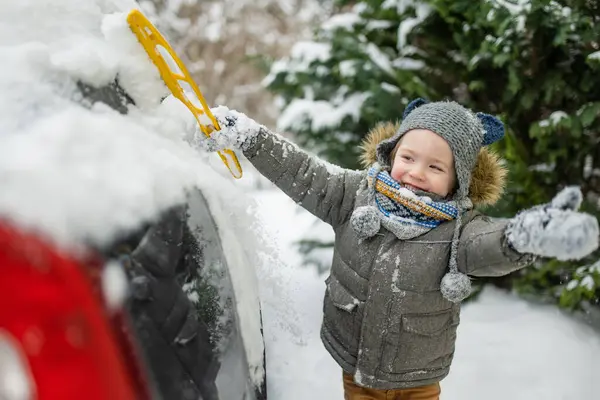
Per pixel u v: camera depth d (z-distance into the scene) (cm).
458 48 285
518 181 256
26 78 95
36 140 83
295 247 311
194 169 116
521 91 265
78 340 75
